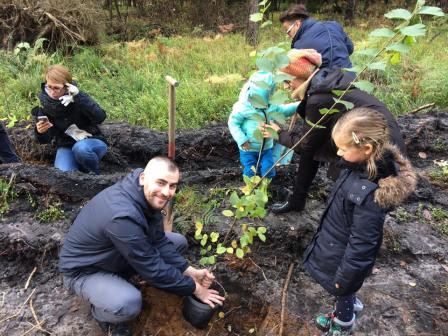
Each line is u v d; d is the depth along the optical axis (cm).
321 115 248
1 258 290
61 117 366
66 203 329
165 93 562
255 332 259
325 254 221
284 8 1307
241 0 1253
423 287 279
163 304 264
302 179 295
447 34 907
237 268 290
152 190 208
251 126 306
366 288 278
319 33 363
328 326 246
